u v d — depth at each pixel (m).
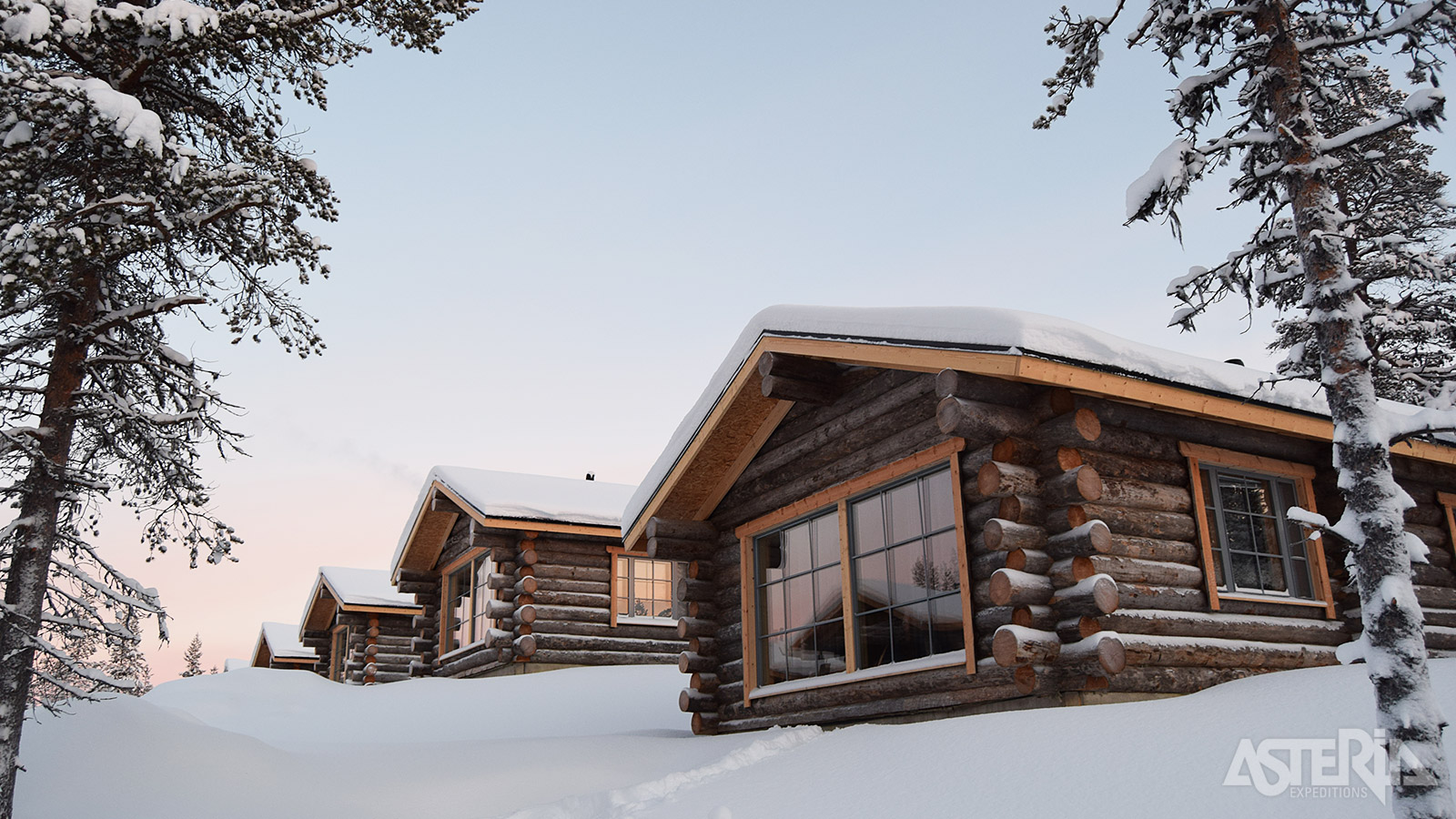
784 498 11.26
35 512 8.62
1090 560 8.06
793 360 10.45
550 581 19.12
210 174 8.36
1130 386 8.15
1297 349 6.51
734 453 11.99
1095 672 7.71
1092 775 6.14
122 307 9.54
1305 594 9.64
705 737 11.38
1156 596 8.40
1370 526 5.61
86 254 7.98
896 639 9.53
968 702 8.55
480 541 19.08
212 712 18.92
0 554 8.42
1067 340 7.96
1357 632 9.59
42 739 9.36
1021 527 8.13
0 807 7.95
